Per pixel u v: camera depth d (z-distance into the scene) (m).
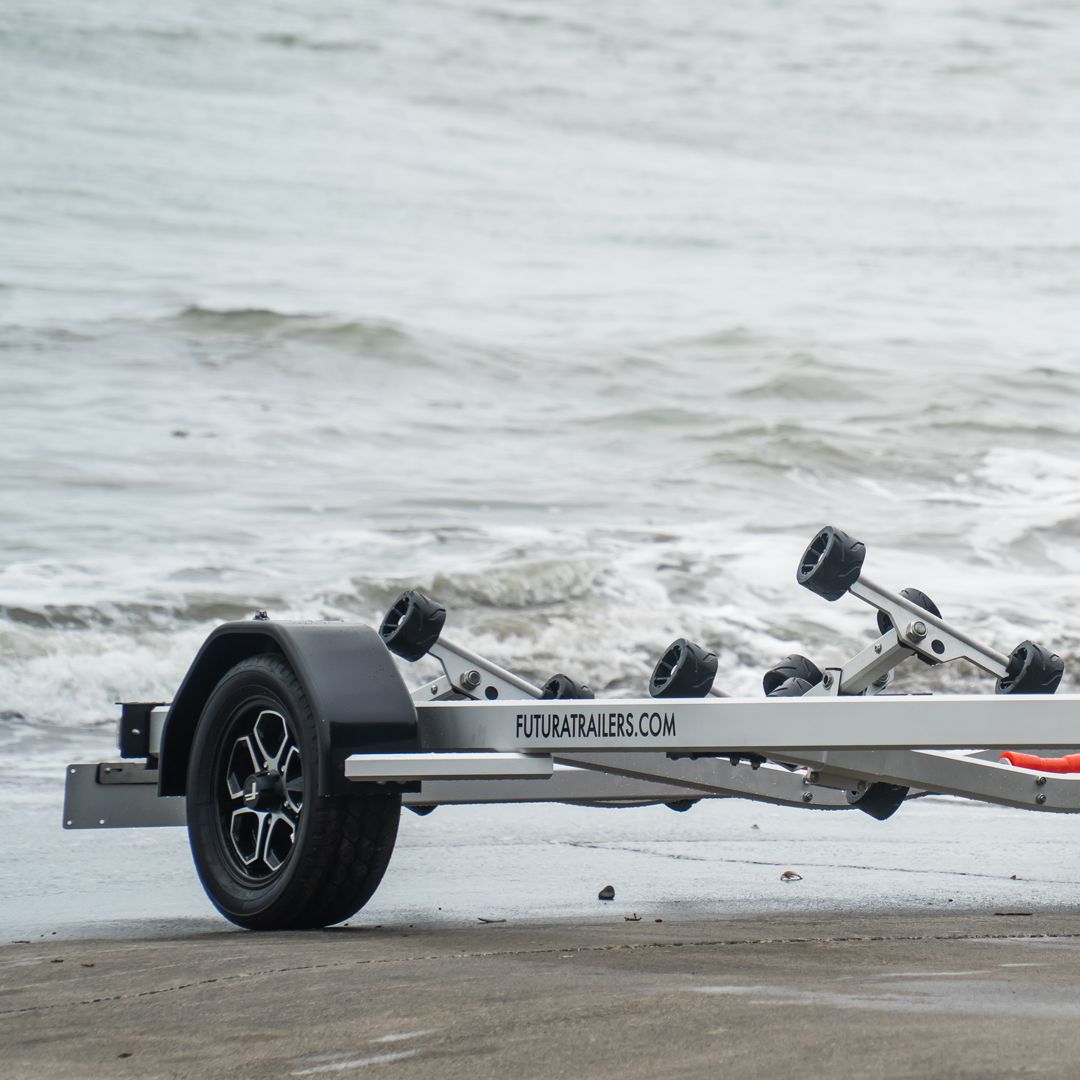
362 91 116.44
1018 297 93.69
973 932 10.28
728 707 10.05
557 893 13.21
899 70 136.00
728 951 9.11
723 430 63.38
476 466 56.53
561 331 77.69
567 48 129.12
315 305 78.06
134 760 12.49
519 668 37.06
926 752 11.53
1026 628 38.84
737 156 118.56
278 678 10.66
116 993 7.98
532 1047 6.32
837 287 92.94
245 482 51.81
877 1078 5.58
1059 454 63.06
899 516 52.69
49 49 111.56
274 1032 6.84
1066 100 134.12
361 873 10.45
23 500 47.69
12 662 32.81
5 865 14.77
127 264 81.75
